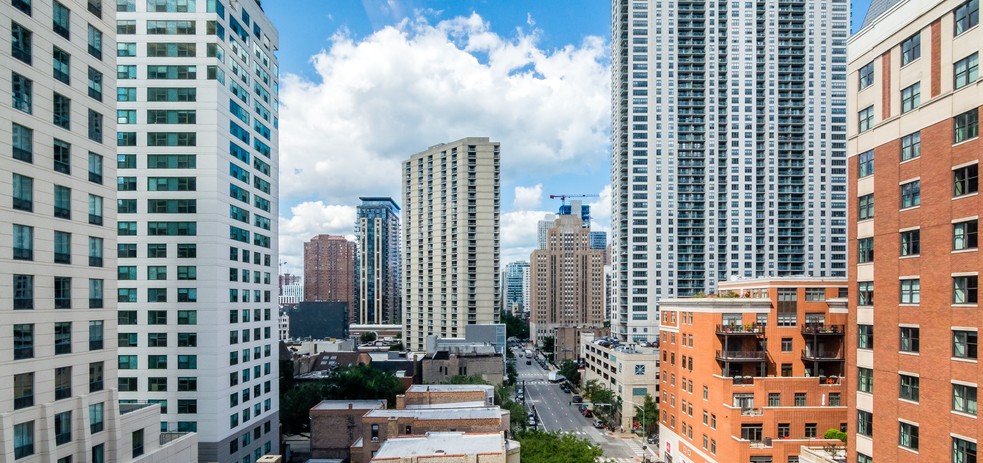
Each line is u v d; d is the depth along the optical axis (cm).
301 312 18212
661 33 15975
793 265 15850
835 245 15838
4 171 3238
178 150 6278
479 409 5991
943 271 3053
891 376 3425
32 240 3428
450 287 15862
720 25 16062
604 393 10912
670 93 15938
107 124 4169
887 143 3516
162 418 6088
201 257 6188
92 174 3991
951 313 2994
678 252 15700
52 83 3628
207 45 6331
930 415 3119
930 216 3150
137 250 6228
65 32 3753
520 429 6925
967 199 2905
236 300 6631
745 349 5994
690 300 6756
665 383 7619
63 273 3669
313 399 8312
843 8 16050
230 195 6556
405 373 10906
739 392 5712
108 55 4197
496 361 11075
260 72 7506
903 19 3388
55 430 3531
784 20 16062
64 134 3716
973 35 2888
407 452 4388
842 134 15912
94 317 3944
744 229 15712
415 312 16950
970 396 2870
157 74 6338
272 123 7881
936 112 3120
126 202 6269
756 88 15975
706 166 15788
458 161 15738
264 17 7656
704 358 6278
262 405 7269
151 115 6316
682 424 6956
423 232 16850
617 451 8781
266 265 7550
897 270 3403
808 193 15800
